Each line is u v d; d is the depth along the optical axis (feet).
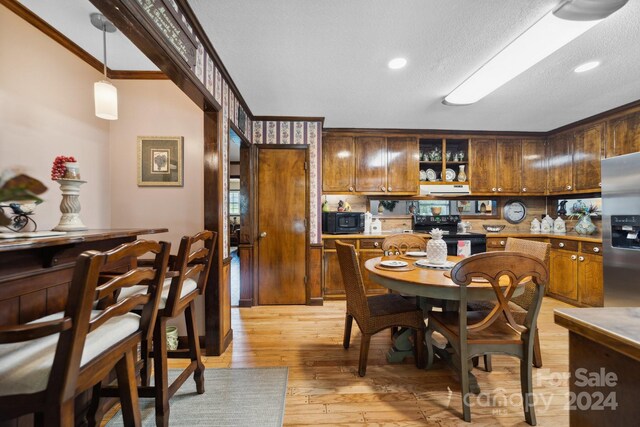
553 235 11.53
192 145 7.66
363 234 11.89
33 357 2.65
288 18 5.29
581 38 5.87
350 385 5.87
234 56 6.60
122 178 7.62
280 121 11.05
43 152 5.77
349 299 6.94
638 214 7.80
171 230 7.65
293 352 7.28
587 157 11.03
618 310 2.81
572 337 2.77
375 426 4.75
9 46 5.14
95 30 5.78
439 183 12.67
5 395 2.45
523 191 12.82
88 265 2.37
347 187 12.35
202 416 4.99
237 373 6.32
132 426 3.56
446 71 7.29
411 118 11.06
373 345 7.64
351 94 8.77
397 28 5.59
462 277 4.60
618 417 2.33
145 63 7.09
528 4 4.92
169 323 7.61
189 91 5.83
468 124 11.80
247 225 10.89
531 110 10.11
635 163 7.86
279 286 11.07
